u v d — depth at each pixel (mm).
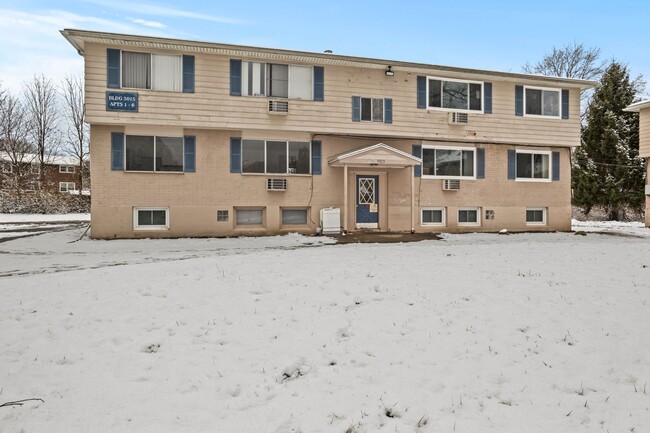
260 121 16094
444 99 18125
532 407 3969
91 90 14656
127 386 4363
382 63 16938
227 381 4465
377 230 17688
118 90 14875
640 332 5445
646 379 4387
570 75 37906
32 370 4660
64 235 16688
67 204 34594
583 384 4328
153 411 3943
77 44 14938
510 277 7742
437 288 7035
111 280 7617
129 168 15406
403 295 6715
